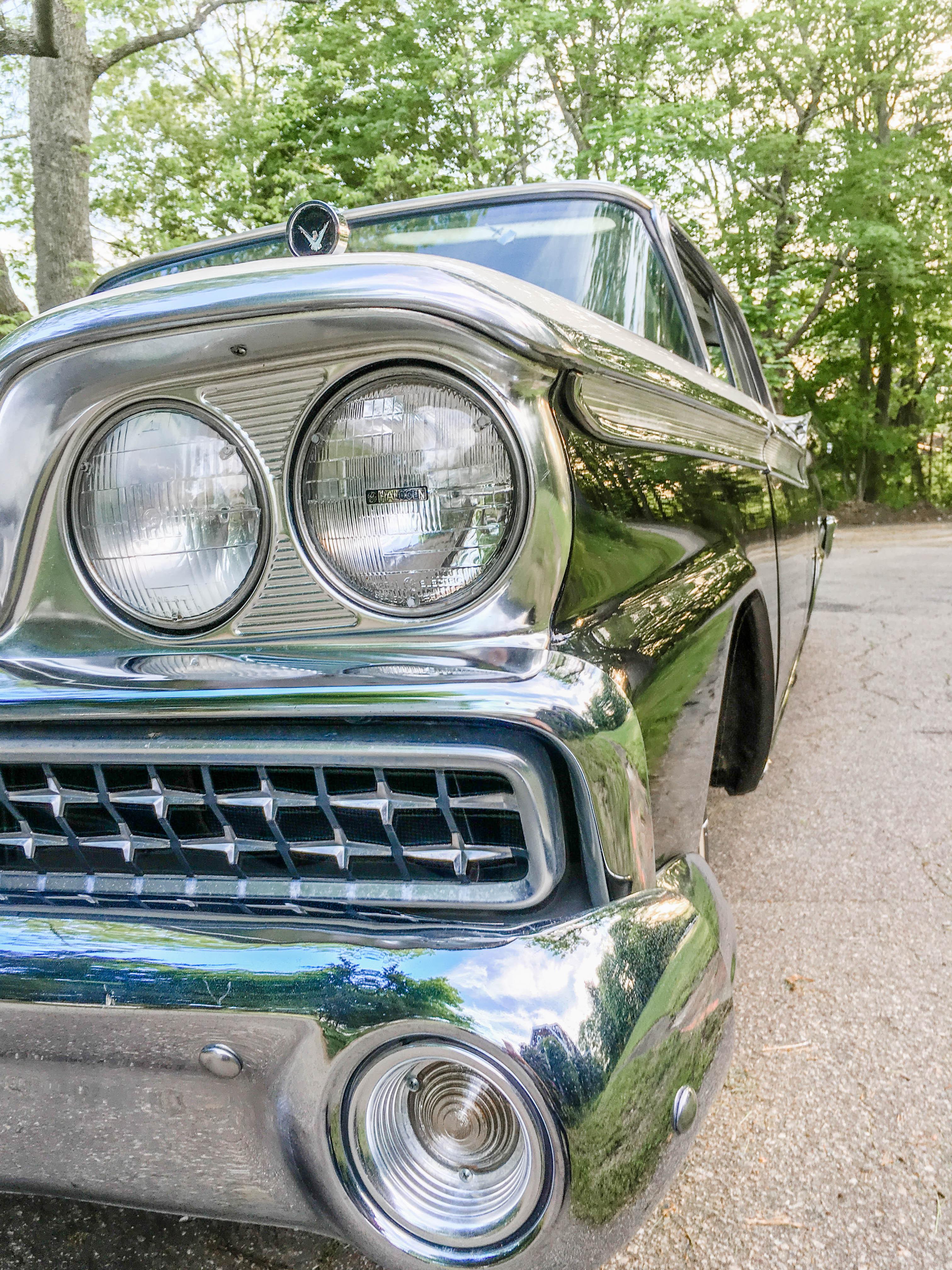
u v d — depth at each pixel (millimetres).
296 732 998
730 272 18000
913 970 1941
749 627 1889
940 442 25406
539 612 973
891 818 2727
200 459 1040
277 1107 953
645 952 942
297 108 12281
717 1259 1261
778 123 18312
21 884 1146
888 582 7852
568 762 941
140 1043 979
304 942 947
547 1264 901
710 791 3000
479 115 13930
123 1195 1073
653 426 1250
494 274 1059
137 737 1050
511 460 953
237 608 1045
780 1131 1497
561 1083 845
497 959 891
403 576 991
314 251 1576
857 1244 1278
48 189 9148
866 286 21406
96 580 1093
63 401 1054
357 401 987
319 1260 1306
